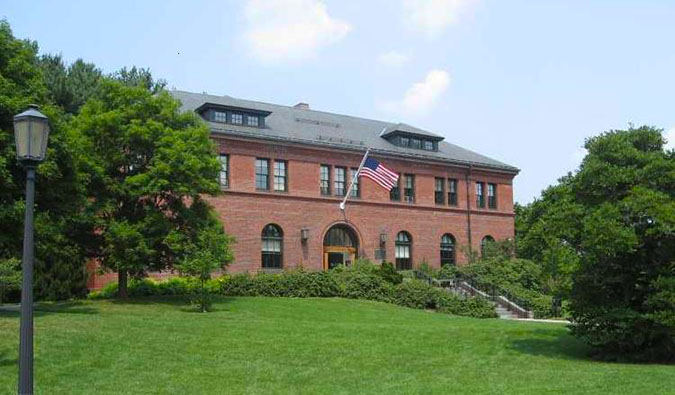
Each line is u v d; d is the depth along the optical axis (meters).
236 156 36.00
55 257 28.34
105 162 25.31
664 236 15.26
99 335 16.34
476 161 45.78
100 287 32.44
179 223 26.28
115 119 25.16
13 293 29.27
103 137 25.59
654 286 15.03
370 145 41.44
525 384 12.93
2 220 19.22
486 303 31.44
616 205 15.31
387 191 41.34
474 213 44.94
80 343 15.36
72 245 25.84
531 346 17.33
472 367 14.66
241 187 35.88
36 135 9.46
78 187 21.23
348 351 15.93
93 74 37.69
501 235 45.97
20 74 20.09
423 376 13.73
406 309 29.53
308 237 37.78
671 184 15.65
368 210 40.41
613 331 15.54
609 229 14.55
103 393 11.78
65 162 20.50
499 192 46.47
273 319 21.92
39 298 28.97
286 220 37.22
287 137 37.72
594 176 16.06
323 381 13.20
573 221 15.62
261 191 36.50
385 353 15.85
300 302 28.05
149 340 16.19
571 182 16.83
